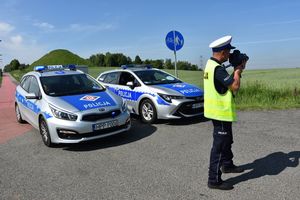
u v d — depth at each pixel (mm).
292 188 4051
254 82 12828
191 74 35969
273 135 6488
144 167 5137
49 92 7180
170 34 10266
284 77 23172
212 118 4059
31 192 4469
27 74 8938
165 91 7930
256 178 4430
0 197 4359
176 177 4641
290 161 4992
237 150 5656
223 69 3965
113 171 5059
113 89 9445
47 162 5723
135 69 9406
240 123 7684
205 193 4070
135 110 8672
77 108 6410
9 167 5562
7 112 11750
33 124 7680
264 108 9461
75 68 8969
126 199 4051
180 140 6566
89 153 6109
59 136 6379
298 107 9469
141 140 6766
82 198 4172
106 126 6477
